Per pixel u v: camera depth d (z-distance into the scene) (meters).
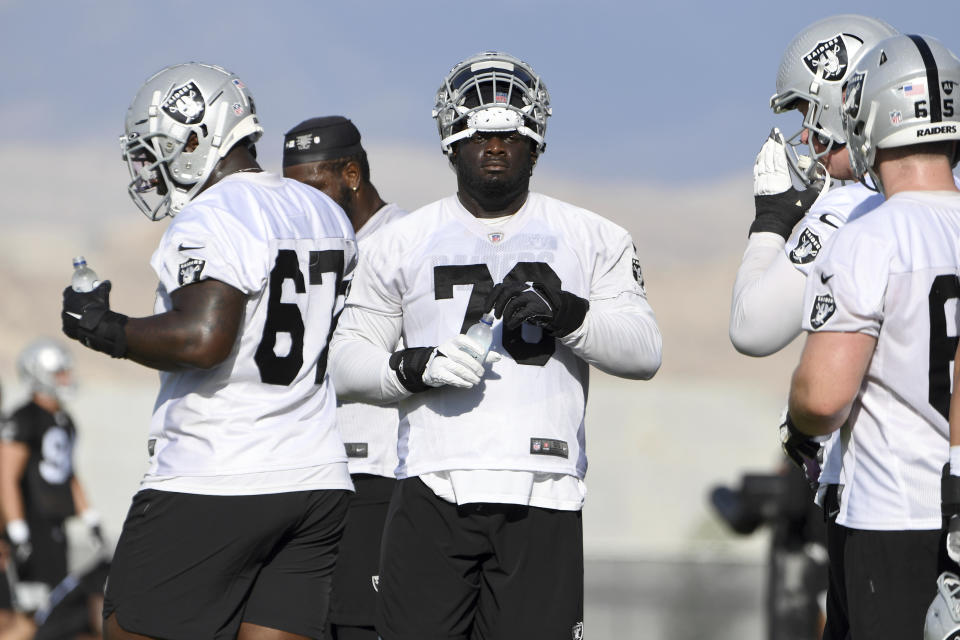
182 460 12.19
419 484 12.98
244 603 12.48
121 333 11.80
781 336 12.20
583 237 13.31
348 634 16.75
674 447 77.75
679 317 160.38
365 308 13.66
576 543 13.06
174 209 13.03
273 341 12.38
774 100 13.37
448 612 12.98
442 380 12.41
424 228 13.46
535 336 12.94
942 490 9.95
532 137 13.09
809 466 13.33
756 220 13.07
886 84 10.87
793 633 22.05
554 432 12.86
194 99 12.74
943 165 10.98
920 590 10.53
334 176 17.88
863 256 10.54
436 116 13.41
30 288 161.62
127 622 12.12
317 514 12.61
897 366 10.57
